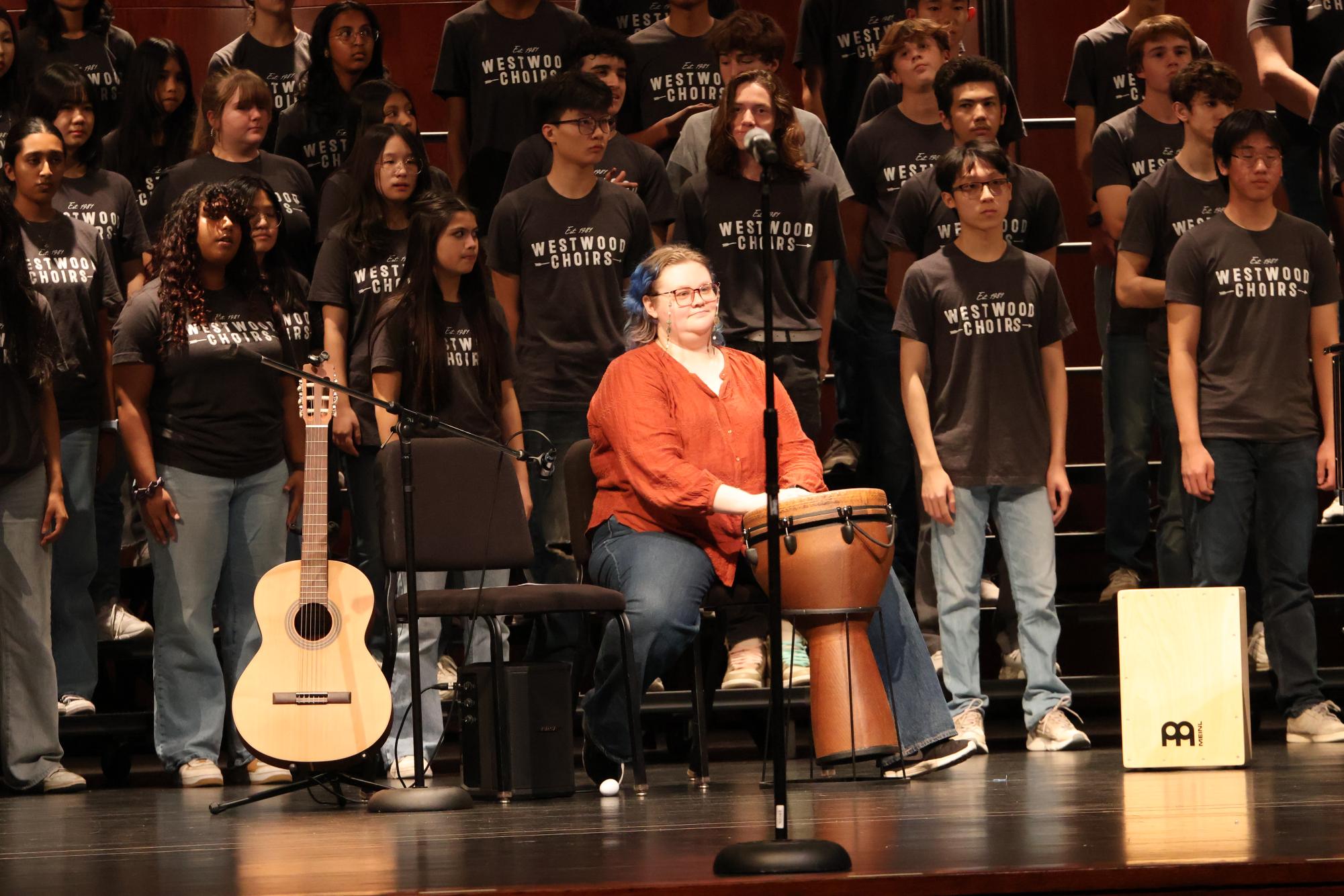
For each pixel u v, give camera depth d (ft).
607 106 41.93
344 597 34.40
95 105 43.78
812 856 19.04
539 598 30.50
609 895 18.08
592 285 41.93
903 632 32.94
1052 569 39.68
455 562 33.19
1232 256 39.04
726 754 42.96
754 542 30.94
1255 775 31.09
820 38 51.44
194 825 28.40
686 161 45.85
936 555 39.68
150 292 38.29
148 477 37.58
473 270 38.22
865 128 46.93
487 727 31.42
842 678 31.17
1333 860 18.30
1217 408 39.01
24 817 30.78
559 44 49.47
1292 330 39.01
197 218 37.81
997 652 45.16
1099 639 46.68
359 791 34.42
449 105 50.06
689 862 20.16
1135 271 43.04
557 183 42.52
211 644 38.27
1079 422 52.54
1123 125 46.19
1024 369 39.78
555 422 41.45
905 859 19.54
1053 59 57.11
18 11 55.36
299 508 39.40
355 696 33.81
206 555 38.01
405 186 40.40
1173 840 20.68
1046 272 40.32
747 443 33.17
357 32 47.44
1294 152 47.85
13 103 46.16
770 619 21.72
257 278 39.01
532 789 31.30
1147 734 33.19
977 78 43.39
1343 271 45.01
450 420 37.40
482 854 21.89
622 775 32.60
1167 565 43.09
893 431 45.19
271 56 51.03
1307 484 38.88
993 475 39.29
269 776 37.76
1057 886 18.20
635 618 31.37
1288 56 47.39
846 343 46.98
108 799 34.83
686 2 49.16
